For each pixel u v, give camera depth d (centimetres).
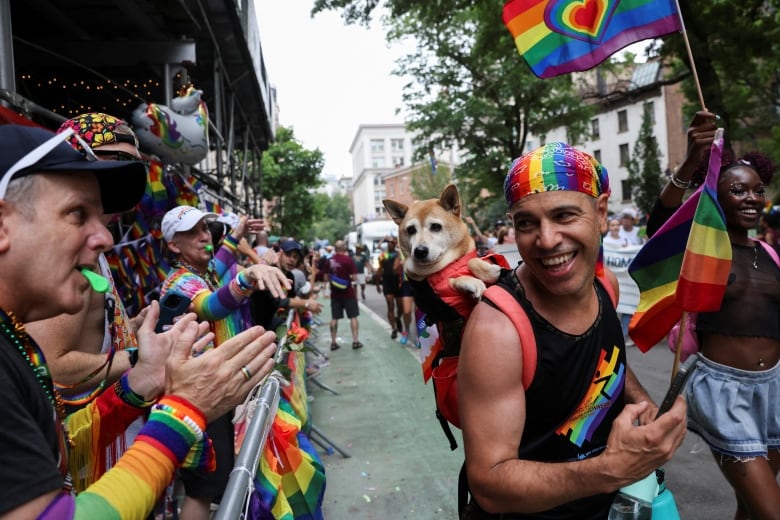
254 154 1592
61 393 183
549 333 156
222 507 156
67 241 110
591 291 165
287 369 308
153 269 455
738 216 271
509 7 243
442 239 252
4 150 105
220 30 703
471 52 1986
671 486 381
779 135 1748
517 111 2311
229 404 132
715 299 177
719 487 376
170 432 121
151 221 457
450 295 215
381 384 723
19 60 571
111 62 575
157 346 157
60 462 110
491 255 234
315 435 500
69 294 111
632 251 881
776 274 271
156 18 622
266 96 1263
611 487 133
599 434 166
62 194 110
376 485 418
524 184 155
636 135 3775
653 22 223
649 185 3195
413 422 561
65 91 641
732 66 1154
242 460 181
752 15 1077
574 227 152
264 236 902
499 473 143
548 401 156
